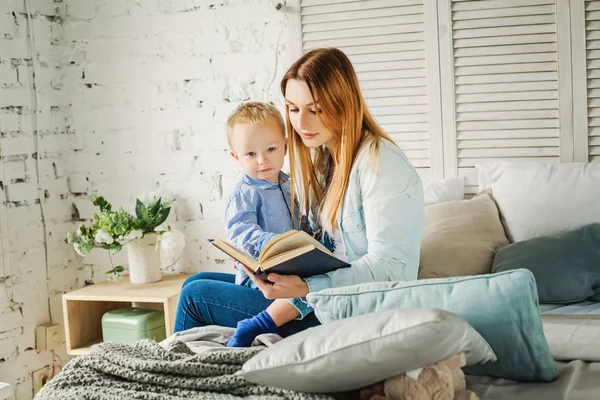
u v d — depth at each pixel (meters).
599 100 3.14
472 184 3.32
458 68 3.30
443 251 2.90
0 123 3.46
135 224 3.45
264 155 2.36
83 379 1.74
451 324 1.46
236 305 2.25
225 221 2.40
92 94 3.79
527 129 3.24
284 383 1.59
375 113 3.43
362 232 2.11
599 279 2.60
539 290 2.61
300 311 2.04
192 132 3.67
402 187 2.01
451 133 3.33
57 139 3.80
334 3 3.42
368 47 3.40
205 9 3.60
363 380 1.56
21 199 3.57
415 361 1.50
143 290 3.39
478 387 1.71
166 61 3.67
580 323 2.14
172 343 1.92
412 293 1.75
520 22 3.19
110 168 3.81
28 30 3.63
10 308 3.49
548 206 2.97
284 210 2.42
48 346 3.62
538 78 3.20
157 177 3.74
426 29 3.31
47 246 3.72
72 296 3.40
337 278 1.93
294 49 3.49
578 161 3.18
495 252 2.90
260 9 3.52
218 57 3.60
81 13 3.77
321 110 2.05
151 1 3.66
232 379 1.64
